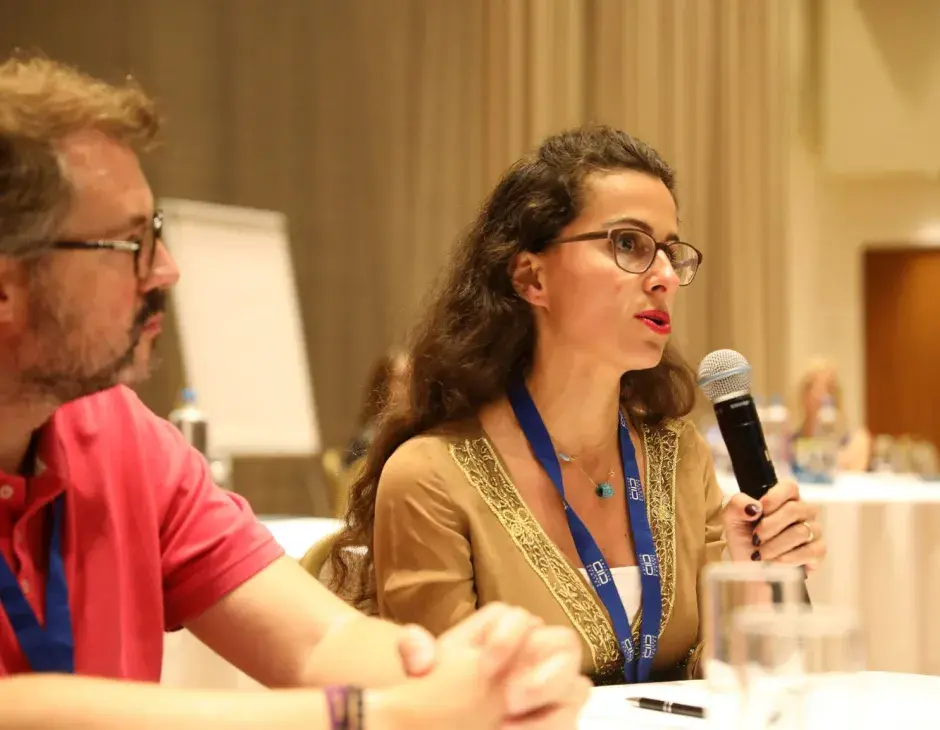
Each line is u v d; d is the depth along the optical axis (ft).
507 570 5.43
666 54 22.65
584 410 5.75
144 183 3.91
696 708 4.17
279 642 4.49
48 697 3.14
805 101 24.44
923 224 24.67
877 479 14.48
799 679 3.09
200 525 4.72
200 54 19.33
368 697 3.25
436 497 5.51
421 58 21.22
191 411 11.93
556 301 5.68
